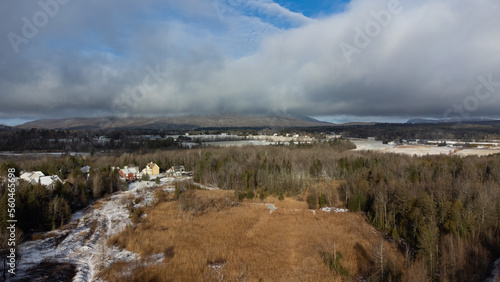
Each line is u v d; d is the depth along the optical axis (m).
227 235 55.06
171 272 39.97
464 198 61.56
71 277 37.44
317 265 44.97
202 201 76.62
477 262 42.59
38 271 37.91
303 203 80.00
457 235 47.78
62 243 47.81
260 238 54.81
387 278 38.97
